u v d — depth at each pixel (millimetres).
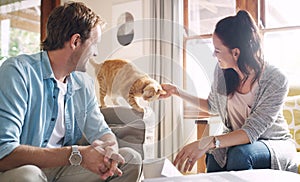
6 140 1085
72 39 1216
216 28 1477
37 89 1229
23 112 1169
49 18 1304
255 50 1563
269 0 3066
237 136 1506
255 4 3068
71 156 1074
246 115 1612
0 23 4250
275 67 1661
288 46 2963
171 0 3182
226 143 1483
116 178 1273
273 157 1495
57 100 1286
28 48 4242
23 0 4246
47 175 1310
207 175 1119
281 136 1696
